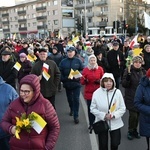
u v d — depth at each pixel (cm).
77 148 536
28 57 936
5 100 401
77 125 675
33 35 8056
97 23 6906
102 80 443
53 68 660
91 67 626
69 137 594
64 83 716
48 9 7669
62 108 841
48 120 317
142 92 450
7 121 330
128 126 616
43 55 656
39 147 311
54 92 661
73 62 718
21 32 8831
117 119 438
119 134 440
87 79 627
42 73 632
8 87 412
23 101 322
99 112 437
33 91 315
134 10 5919
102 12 6850
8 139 409
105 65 950
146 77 453
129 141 567
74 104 697
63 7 7338
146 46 922
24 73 900
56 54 1098
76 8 7494
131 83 565
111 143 438
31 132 311
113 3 6631
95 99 448
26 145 311
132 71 567
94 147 540
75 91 702
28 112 315
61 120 720
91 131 617
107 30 5891
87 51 962
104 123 430
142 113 446
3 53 746
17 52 1511
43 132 317
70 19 7444
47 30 7669
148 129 452
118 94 444
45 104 321
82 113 780
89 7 7175
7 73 750
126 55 1276
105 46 1528
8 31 9444
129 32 5331
